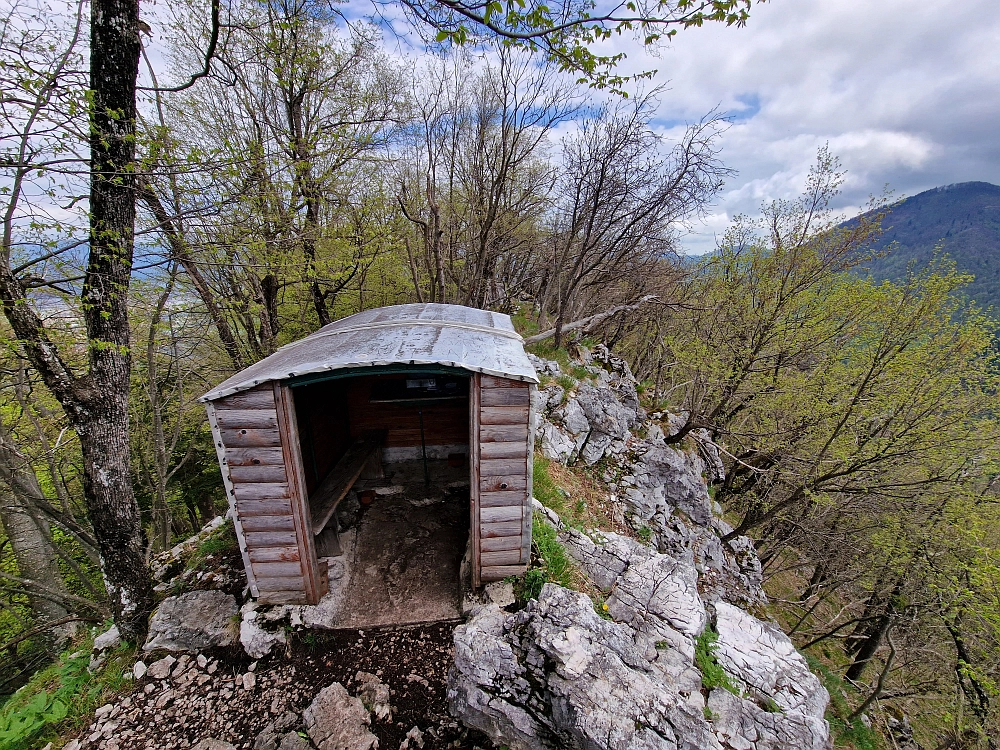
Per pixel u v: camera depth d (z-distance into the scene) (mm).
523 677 3422
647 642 4328
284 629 4426
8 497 8883
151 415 11227
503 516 4477
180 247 6465
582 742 3084
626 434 10289
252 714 3850
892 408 10750
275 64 7949
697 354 12789
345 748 3512
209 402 3943
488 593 4613
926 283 9875
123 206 4141
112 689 4102
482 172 13180
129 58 3984
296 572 4516
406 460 6902
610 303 17734
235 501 4223
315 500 4949
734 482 15992
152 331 8594
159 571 5191
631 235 11820
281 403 4016
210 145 8617
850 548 11938
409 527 5789
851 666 12633
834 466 11789
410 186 12797
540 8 3189
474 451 4227
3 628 11109
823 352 12219
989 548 9523
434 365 4004
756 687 4223
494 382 4035
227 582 4926
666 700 3311
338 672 4152
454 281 14578
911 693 10859
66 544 12289
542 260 17172
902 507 11242
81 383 4066
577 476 8508
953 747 10555
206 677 4160
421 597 4832
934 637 11406
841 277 11336
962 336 9852
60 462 9430
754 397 13164
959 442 10266
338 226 9992
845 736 8148
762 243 11758
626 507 8508
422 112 11430
